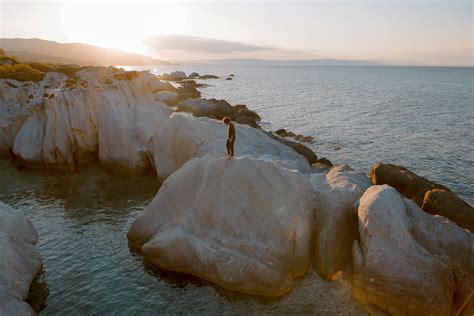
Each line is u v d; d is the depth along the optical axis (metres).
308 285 17.72
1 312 14.82
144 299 17.45
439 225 17.88
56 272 19.62
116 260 20.69
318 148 45.25
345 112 74.12
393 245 16.48
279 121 63.69
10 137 41.66
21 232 21.03
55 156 36.28
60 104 37.28
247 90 128.50
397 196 19.17
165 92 86.25
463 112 74.12
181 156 31.20
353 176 23.48
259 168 20.83
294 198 20.00
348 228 19.23
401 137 50.88
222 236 19.06
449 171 36.84
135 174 34.56
